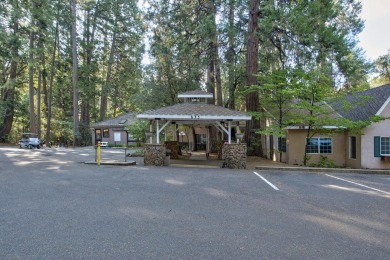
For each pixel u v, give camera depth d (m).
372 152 14.20
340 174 10.60
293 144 15.09
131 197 6.29
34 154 17.75
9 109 30.55
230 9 16.94
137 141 27.61
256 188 7.49
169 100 19.17
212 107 13.82
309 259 3.31
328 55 13.62
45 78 31.34
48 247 3.57
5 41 18.58
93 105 37.12
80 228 4.26
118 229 4.23
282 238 3.95
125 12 28.58
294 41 14.69
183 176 9.44
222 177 9.33
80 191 6.87
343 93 13.51
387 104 14.29
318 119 13.52
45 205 5.54
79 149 23.67
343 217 4.97
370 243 3.81
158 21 18.67
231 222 4.62
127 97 34.81
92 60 30.45
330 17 13.37
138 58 27.00
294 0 14.27
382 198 6.48
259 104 15.82
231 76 18.72
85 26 29.23
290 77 13.25
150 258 3.29
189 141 24.67
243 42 17.31
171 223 4.54
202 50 18.25
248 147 16.42
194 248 3.58
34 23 22.41
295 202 6.01
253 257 3.34
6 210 5.18
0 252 3.42
